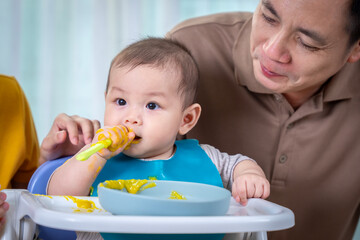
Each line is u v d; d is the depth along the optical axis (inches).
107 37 117.6
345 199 47.6
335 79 42.3
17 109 45.3
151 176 35.6
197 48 47.3
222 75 46.6
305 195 46.7
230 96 46.2
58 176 32.8
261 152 45.7
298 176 45.5
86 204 28.5
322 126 44.5
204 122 46.8
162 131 36.0
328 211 47.7
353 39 33.2
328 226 48.5
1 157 42.6
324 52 33.0
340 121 45.0
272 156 45.6
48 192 33.1
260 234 28.1
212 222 22.3
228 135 46.5
